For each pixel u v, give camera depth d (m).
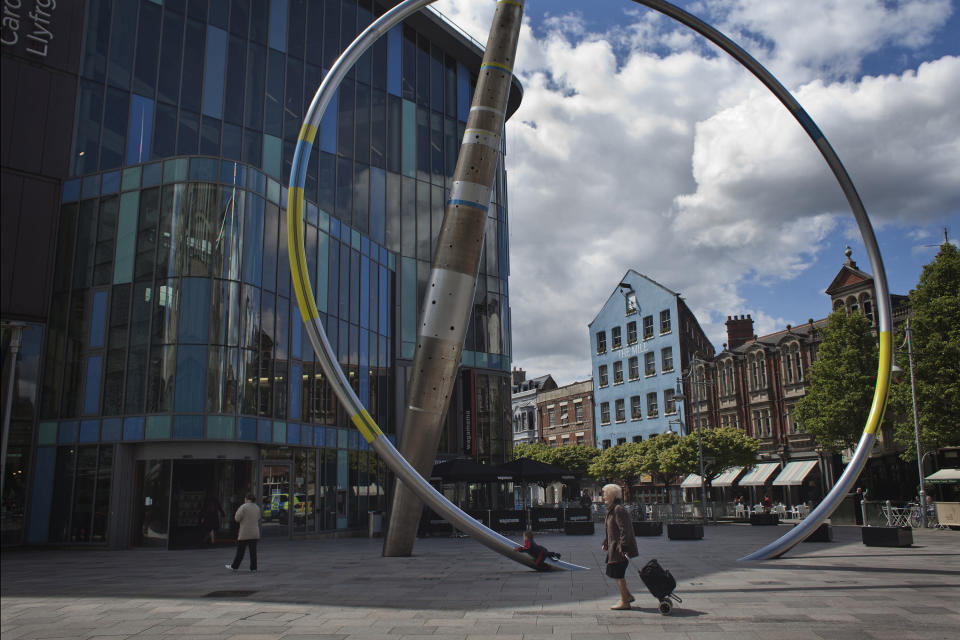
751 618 9.15
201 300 23.33
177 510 23.77
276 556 19.56
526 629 8.63
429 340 17.78
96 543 22.61
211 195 24.06
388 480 33.28
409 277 36.09
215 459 24.03
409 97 37.91
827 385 36.22
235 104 30.09
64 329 24.62
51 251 11.84
